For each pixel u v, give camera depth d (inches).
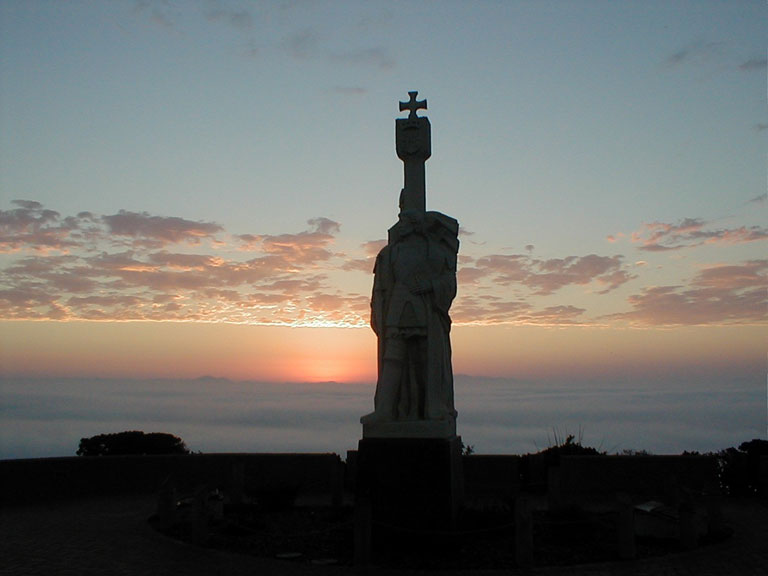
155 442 999.6
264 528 575.5
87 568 473.7
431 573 448.5
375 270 629.6
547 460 869.8
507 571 454.6
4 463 744.3
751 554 510.0
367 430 567.2
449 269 612.4
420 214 620.1
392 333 595.5
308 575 450.3
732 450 837.8
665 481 727.1
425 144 661.3
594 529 558.9
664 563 482.0
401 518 543.5
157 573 461.1
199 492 531.5
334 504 679.7
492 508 633.6
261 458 838.5
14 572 465.1
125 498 781.9
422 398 588.4
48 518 658.8
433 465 545.0
